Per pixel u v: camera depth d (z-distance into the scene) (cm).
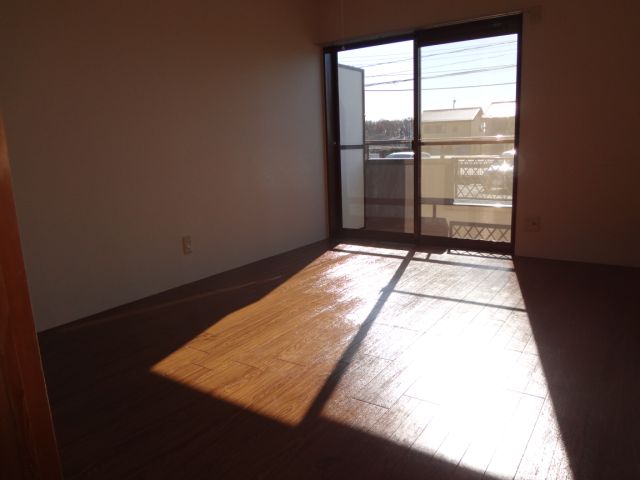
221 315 312
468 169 446
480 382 219
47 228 291
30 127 278
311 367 239
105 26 310
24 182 278
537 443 176
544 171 405
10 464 65
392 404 204
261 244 447
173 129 359
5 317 62
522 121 406
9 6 264
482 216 448
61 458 177
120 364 249
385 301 326
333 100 509
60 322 303
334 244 501
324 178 519
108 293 327
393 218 498
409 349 254
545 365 233
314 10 482
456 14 413
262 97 433
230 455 176
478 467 165
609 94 371
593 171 387
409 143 472
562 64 383
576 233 402
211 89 385
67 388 226
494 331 273
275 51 442
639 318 284
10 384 64
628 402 200
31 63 275
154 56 341
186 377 234
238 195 419
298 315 307
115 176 324
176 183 365
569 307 305
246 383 226
